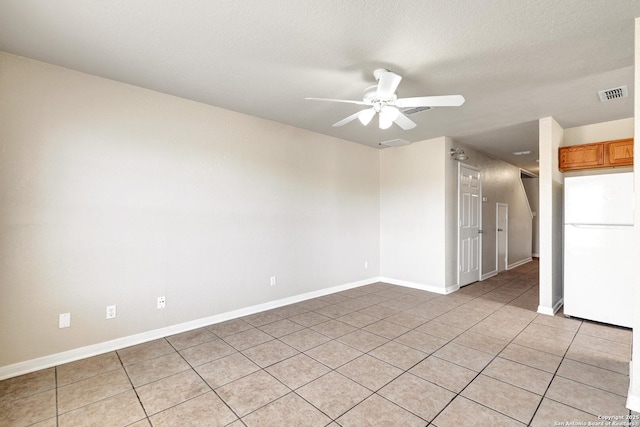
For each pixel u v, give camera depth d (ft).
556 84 9.04
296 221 13.78
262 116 12.25
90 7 5.82
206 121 10.89
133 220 9.34
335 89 9.60
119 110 9.10
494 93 9.70
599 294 10.80
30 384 7.14
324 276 15.01
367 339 9.66
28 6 5.77
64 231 8.21
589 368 7.77
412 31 6.54
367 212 17.30
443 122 12.76
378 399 6.54
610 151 11.81
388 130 14.17
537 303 13.58
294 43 7.06
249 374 7.59
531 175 28.40
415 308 12.85
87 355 8.51
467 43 6.97
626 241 10.30
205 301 10.87
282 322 11.20
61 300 8.16
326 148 15.07
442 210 15.34
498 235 20.94
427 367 7.88
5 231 7.46
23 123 7.68
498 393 6.72
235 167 11.68
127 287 9.21
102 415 6.07
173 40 6.97
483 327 10.64
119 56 7.68
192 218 10.54
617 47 7.07
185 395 6.73
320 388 6.97
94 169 8.68
